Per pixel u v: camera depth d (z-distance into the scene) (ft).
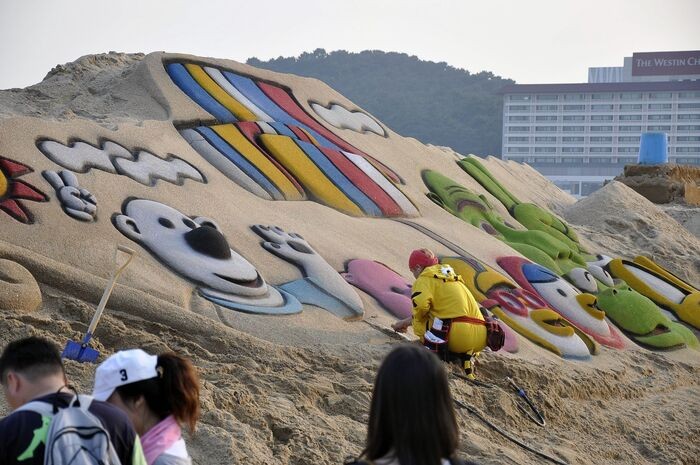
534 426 31.09
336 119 57.31
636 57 404.36
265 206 42.52
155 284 31.04
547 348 42.14
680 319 56.39
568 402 35.17
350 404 26.68
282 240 39.09
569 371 39.52
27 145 35.17
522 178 86.79
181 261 33.06
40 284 27.99
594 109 361.71
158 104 48.34
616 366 44.32
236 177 43.57
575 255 59.21
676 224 82.23
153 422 13.60
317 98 57.62
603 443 32.27
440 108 450.30
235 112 49.32
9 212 31.12
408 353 12.16
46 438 11.94
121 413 12.55
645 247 73.92
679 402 41.11
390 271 41.50
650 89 356.79
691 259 73.26
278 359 29.25
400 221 49.93
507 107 368.48
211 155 44.29
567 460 28.55
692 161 358.64
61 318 26.81
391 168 56.54
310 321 33.73
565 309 48.34
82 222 32.53
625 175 108.37
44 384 12.71
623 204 80.84
